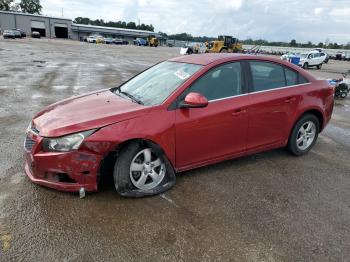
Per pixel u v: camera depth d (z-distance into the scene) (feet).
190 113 11.86
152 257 8.49
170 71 13.74
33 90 31.73
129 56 100.48
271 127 14.33
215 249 8.93
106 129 10.44
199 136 12.18
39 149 10.53
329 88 16.53
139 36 322.96
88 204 10.68
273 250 9.02
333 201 11.87
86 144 10.20
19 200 10.74
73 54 92.43
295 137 15.52
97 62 70.13
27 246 8.65
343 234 9.89
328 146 18.19
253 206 11.21
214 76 12.78
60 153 10.22
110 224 9.73
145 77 14.62
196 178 13.09
